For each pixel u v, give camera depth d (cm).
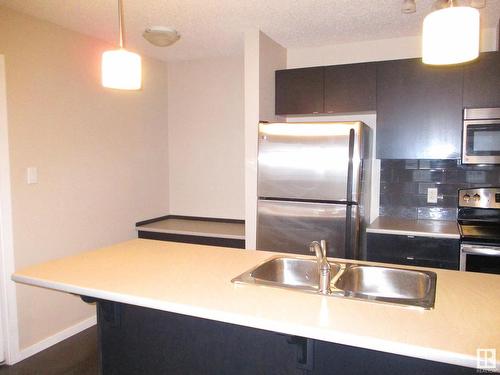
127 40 323
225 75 381
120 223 351
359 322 118
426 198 318
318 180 273
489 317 121
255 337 159
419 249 267
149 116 383
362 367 139
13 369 256
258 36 296
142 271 173
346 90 305
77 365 262
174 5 250
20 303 266
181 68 400
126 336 186
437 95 279
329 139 270
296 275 192
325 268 147
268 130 287
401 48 319
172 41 265
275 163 285
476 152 269
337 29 297
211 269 176
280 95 326
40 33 273
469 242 253
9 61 253
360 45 330
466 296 140
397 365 135
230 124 383
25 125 264
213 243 338
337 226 270
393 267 175
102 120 328
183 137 405
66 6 250
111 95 336
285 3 247
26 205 267
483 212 297
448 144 279
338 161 268
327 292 144
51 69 281
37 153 273
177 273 170
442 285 152
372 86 297
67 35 293
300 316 123
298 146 278
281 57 343
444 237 260
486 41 295
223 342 165
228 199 390
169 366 178
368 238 279
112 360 190
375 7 253
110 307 185
